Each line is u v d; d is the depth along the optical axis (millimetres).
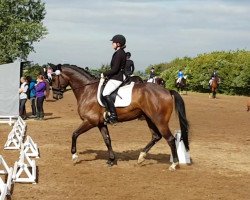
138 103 10742
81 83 11398
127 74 11141
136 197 8500
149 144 11422
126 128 18844
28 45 55781
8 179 8633
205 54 52344
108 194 8695
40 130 17875
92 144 14539
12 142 14281
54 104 31625
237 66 46781
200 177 10195
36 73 43531
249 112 27359
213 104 32938
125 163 11625
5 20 55250
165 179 9953
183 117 10531
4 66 20859
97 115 11109
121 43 10898
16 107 20953
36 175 10195
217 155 12930
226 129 19062
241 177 10281
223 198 8539
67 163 11570
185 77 45500
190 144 14844
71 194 8680
